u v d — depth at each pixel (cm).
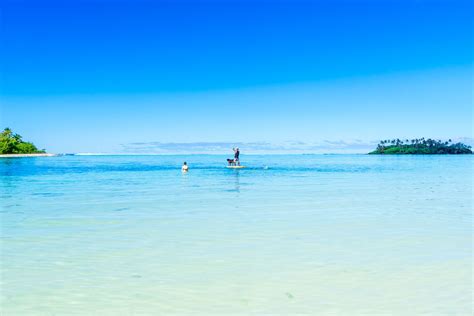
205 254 989
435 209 1762
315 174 4681
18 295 725
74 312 656
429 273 837
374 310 661
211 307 674
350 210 1731
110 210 1727
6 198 2178
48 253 999
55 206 1856
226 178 3944
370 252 1005
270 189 2733
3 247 1056
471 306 673
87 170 5869
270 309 666
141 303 691
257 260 937
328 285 770
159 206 1859
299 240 1139
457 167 6944
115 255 981
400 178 3944
